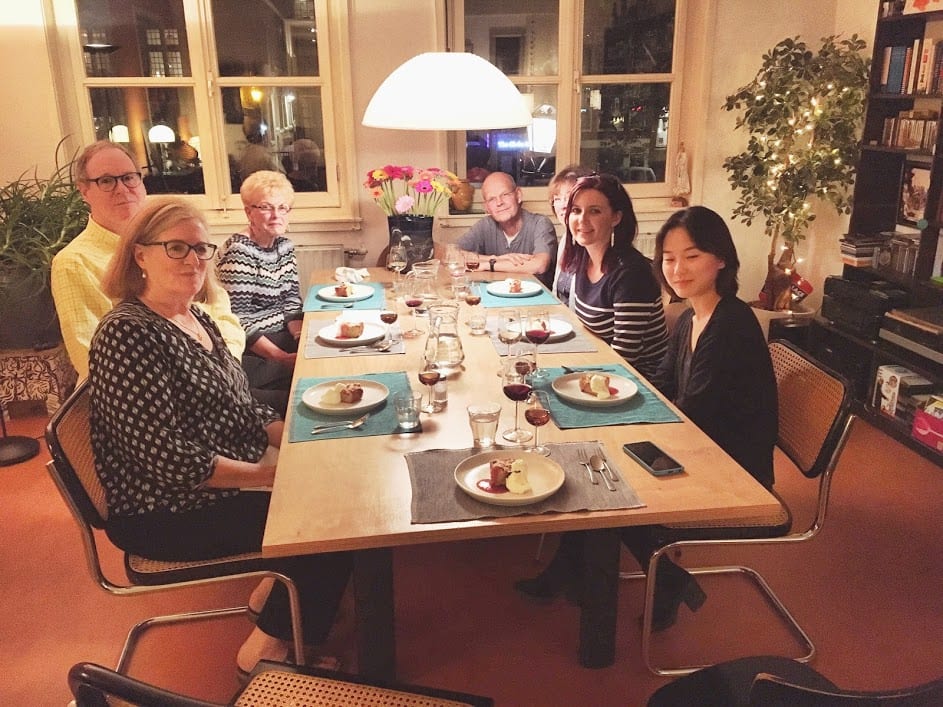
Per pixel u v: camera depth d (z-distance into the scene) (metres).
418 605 2.40
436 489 1.63
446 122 2.95
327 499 1.60
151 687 1.08
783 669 1.48
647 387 2.21
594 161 4.77
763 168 4.14
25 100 4.03
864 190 3.97
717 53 4.41
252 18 4.28
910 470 3.29
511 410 2.04
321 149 4.51
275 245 3.47
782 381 2.24
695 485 1.64
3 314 3.66
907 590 2.49
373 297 3.27
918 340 3.45
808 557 2.66
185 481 1.80
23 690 2.08
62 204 3.69
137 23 4.20
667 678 2.08
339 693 1.44
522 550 2.70
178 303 2.00
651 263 2.76
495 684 2.07
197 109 4.34
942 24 3.63
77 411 1.86
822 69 3.97
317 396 2.12
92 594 2.50
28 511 3.00
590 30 4.54
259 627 2.03
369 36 4.23
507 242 4.04
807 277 4.75
